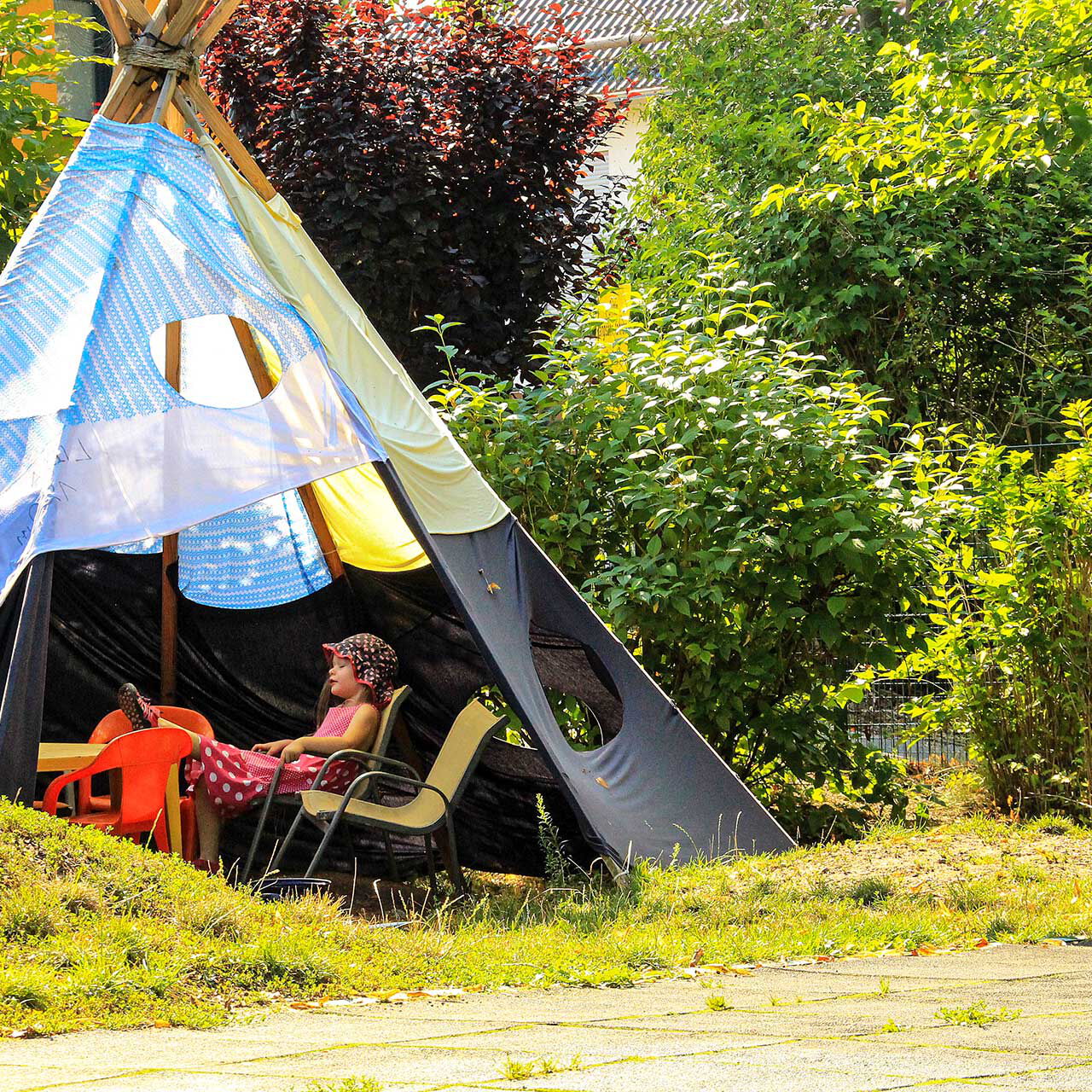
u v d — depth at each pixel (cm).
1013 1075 856
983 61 2792
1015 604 2508
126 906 1374
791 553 2412
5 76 3272
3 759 1683
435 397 2778
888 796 2620
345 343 2144
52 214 2105
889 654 2536
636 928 1658
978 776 2678
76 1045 1006
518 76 3688
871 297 3500
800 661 2580
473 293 3603
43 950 1227
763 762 2553
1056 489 2492
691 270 3638
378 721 2125
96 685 2545
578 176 3900
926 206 3588
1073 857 2081
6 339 2034
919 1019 1081
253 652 2584
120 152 2139
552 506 2603
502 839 2312
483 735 2072
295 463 1997
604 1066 898
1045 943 1594
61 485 1859
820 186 3519
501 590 2125
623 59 4631
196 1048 996
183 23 2206
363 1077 848
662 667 2584
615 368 2678
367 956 1377
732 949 1525
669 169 4172
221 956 1275
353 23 3703
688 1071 880
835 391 2745
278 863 1956
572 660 2238
